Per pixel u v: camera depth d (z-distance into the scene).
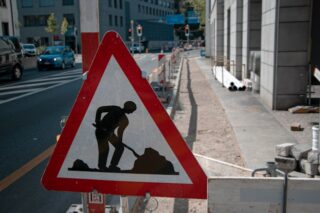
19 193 4.54
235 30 15.84
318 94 10.48
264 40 10.09
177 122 8.44
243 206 2.10
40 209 4.10
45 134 7.43
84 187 2.19
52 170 2.19
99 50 2.07
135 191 2.15
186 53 49.97
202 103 10.91
